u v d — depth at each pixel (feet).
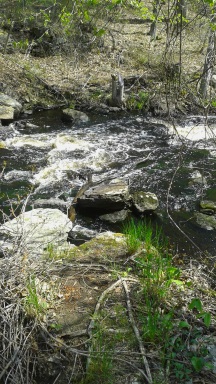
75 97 42.52
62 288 12.96
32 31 49.29
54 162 29.66
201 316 11.24
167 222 23.16
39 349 10.98
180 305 12.17
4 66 44.24
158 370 10.30
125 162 30.22
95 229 22.35
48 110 41.14
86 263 14.24
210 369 10.37
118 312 11.90
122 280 13.11
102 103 41.96
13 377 10.15
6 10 48.42
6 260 12.91
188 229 22.48
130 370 10.36
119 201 23.31
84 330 11.42
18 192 25.34
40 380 10.54
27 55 47.50
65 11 19.58
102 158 30.58
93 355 10.54
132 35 55.42
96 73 46.55
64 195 25.38
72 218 22.85
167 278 12.91
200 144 32.94
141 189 26.48
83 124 37.86
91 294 12.76
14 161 29.58
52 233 17.78
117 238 15.74
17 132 35.19
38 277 13.05
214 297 12.85
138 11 19.97
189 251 20.45
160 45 52.11
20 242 13.76
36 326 11.32
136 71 46.83
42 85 43.47
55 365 10.65
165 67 15.70
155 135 35.32
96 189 24.22
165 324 11.04
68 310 12.11
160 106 39.14
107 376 10.12
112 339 11.11
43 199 24.31
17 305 11.57
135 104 40.57
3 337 10.80
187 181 27.55
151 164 29.86
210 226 22.70
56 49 48.91
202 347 10.83
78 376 10.38
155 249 14.80
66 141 33.14
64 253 14.90
